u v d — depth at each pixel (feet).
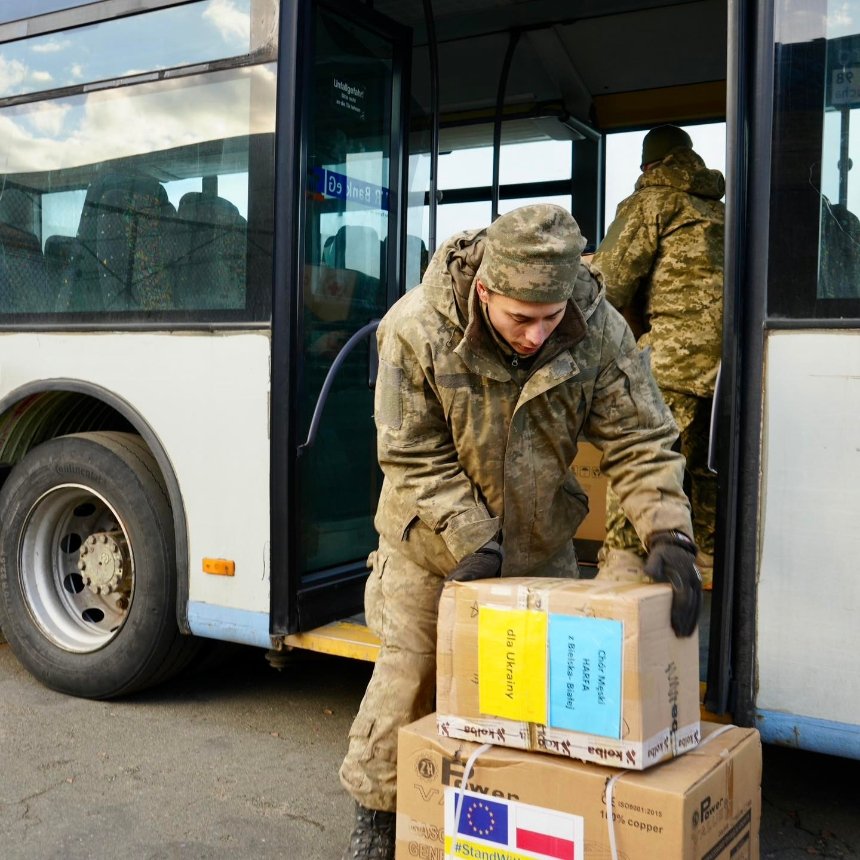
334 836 9.30
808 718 8.39
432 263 7.79
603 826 6.41
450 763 7.00
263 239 11.35
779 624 8.48
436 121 13.69
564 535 8.42
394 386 7.86
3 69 13.57
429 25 13.44
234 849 9.06
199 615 11.78
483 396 7.64
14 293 13.37
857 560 8.21
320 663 14.46
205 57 11.88
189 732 11.78
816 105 8.46
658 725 6.47
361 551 12.67
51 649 13.00
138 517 12.26
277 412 11.26
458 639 7.03
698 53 14.96
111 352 12.48
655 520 7.46
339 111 12.19
